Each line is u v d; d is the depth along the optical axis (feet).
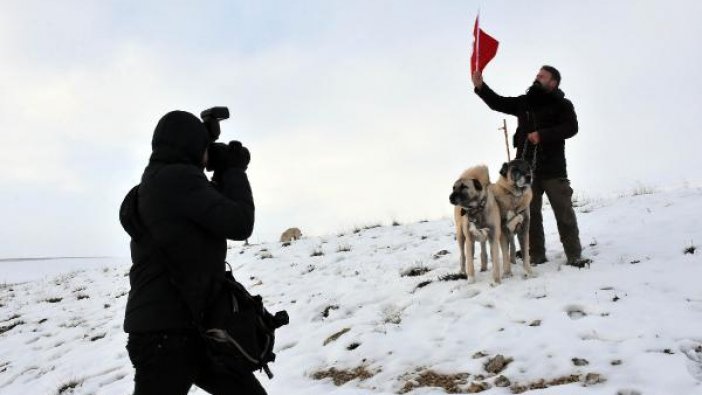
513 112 24.21
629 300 17.80
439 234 36.29
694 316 15.90
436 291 22.82
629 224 27.43
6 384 25.34
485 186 21.65
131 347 8.71
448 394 14.52
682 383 12.68
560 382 13.93
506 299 19.94
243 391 9.45
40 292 45.98
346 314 23.35
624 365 13.98
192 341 8.78
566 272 21.62
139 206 8.99
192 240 8.75
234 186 9.48
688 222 25.30
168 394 8.50
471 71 23.97
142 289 8.78
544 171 22.65
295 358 19.57
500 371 15.20
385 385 15.81
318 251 38.01
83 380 23.11
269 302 27.94
